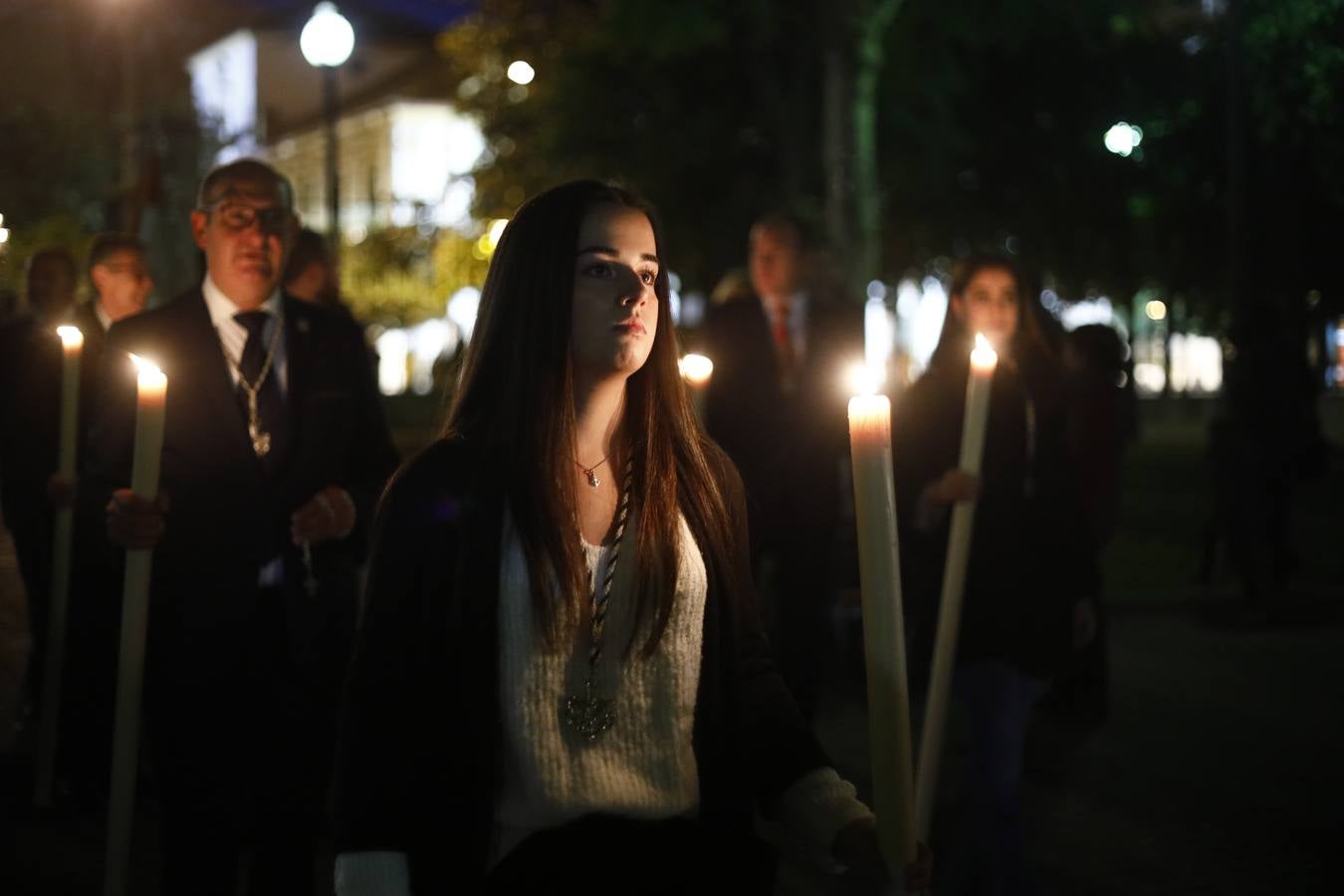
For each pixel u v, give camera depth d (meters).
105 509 4.04
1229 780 6.51
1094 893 5.07
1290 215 14.74
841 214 23.39
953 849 4.43
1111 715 7.73
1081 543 4.45
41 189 23.22
